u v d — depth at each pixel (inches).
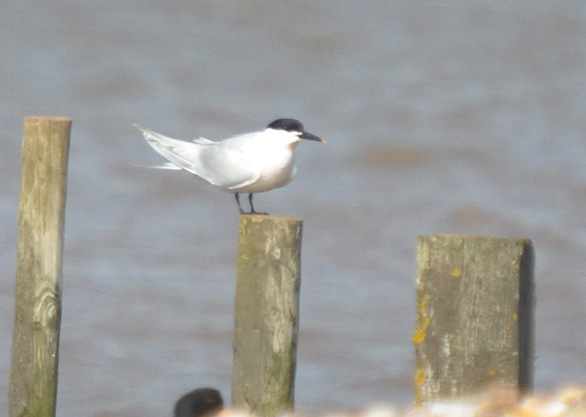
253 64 1193.4
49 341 289.1
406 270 652.1
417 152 908.6
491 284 236.5
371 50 1258.6
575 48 1298.0
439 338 239.6
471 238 237.0
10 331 524.4
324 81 1152.8
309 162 885.8
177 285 606.2
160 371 486.6
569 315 571.2
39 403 291.0
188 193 785.6
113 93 1065.5
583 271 650.8
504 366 237.5
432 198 802.8
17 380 291.6
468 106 1061.8
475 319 237.5
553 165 889.5
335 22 1330.0
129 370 484.7
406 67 1211.9
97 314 550.9
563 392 235.3
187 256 664.4
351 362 496.4
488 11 1422.2
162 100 1060.5
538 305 587.8
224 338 532.7
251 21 1320.1
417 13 1405.0
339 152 909.8
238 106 1058.7
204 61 1181.7
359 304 581.9
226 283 618.2
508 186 836.0
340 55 1241.4
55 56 1151.6
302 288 606.9
